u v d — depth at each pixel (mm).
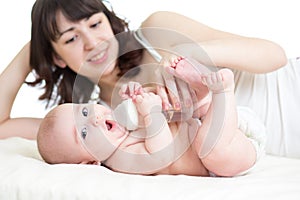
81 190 1293
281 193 1176
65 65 2154
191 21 2086
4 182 1409
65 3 1942
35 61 2195
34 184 1366
